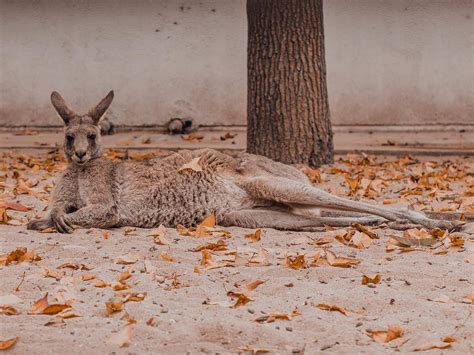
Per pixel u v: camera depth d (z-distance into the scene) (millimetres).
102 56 20688
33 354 5887
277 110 15352
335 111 20297
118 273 7848
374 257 8594
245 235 9430
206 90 20484
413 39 20188
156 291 7305
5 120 20812
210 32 20422
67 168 10266
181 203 10117
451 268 7996
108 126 20203
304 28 15352
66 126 10469
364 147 18625
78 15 20672
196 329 6336
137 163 10297
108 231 9906
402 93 20266
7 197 12172
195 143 19344
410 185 13148
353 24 20203
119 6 20562
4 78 20828
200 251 8789
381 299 7047
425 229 9562
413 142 19375
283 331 6324
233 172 10195
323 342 6156
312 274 7859
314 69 15430
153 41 20578
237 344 6125
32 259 8281
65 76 20766
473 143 19297
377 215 9922
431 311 6793
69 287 7328
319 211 10398
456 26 20156
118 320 6559
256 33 15477
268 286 7477
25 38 20750
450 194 12547
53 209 10016
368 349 6008
